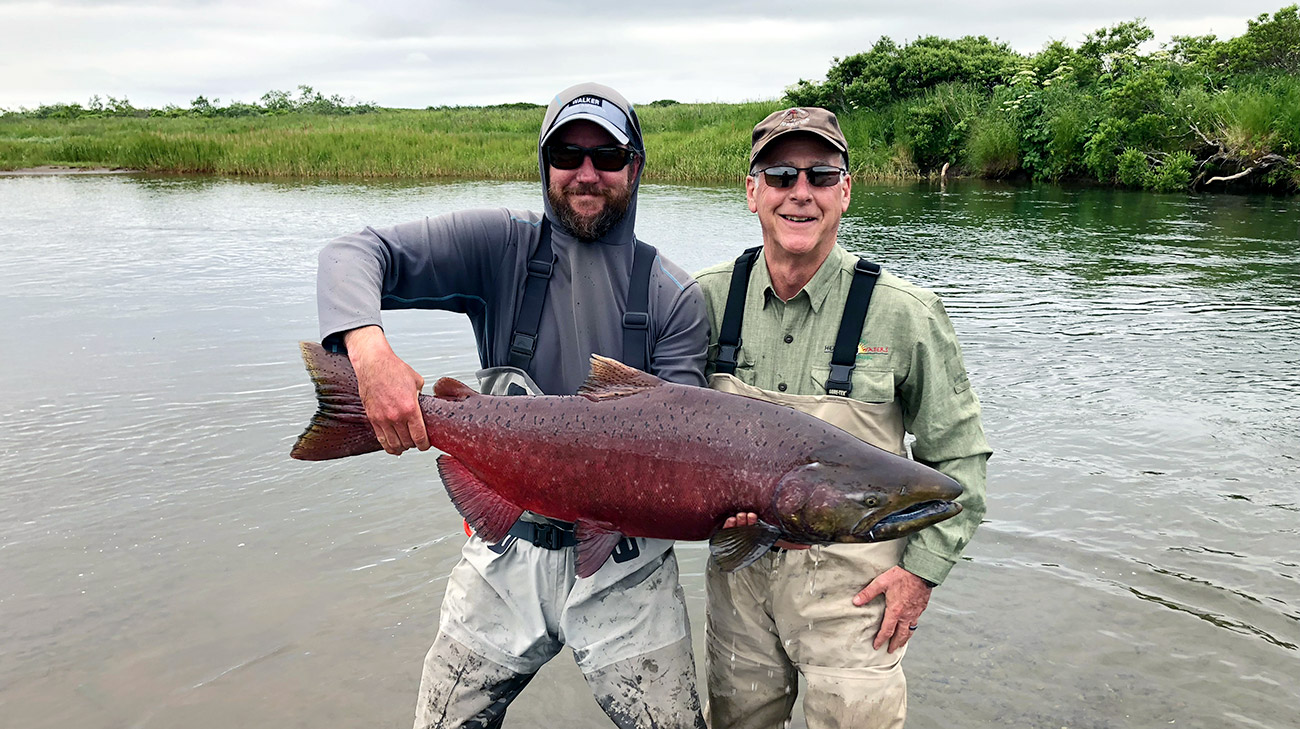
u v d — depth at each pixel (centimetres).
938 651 438
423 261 314
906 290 333
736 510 279
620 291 321
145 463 618
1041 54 3669
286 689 402
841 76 3788
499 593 322
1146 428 686
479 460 297
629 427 282
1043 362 855
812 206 323
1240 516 550
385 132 3734
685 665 329
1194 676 414
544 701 412
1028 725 386
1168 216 1962
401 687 405
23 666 411
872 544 335
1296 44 3350
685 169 2952
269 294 1113
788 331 345
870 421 335
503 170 3036
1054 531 538
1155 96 2670
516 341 322
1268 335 949
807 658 337
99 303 1056
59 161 3481
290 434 672
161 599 465
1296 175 2389
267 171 3167
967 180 3012
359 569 498
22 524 532
